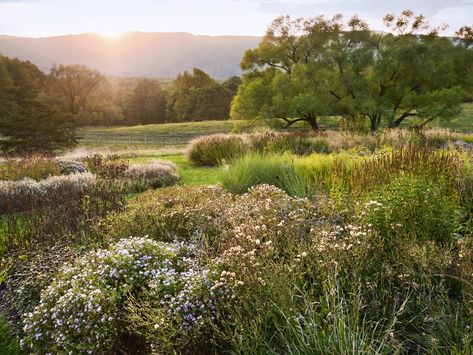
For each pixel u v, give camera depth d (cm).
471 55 3269
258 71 3688
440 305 332
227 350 322
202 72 8769
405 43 3188
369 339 293
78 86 8794
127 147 3853
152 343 333
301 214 500
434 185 522
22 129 2689
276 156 1089
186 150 1833
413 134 1575
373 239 395
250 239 389
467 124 4016
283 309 315
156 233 553
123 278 402
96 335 339
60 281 407
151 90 9775
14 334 413
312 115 3325
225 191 800
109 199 831
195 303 335
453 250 429
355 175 671
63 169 1373
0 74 7019
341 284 350
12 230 684
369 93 3209
